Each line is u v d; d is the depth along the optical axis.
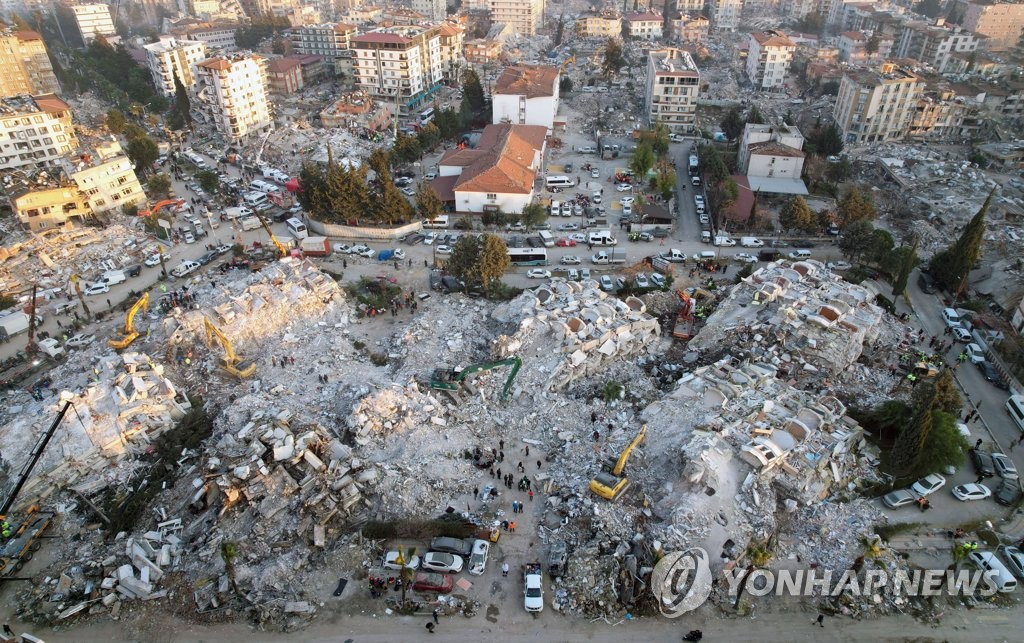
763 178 143.75
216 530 59.88
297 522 60.66
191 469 67.19
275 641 52.56
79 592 56.44
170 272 110.25
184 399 78.50
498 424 74.56
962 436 69.19
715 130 184.62
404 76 194.50
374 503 63.53
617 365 86.75
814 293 93.69
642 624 54.22
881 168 156.00
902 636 54.00
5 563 58.19
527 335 85.50
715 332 90.88
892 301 101.06
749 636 53.53
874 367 86.69
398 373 83.75
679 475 65.56
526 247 116.19
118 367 79.69
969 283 108.44
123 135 167.88
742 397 74.94
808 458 66.88
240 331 88.88
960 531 62.94
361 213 122.19
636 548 59.28
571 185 145.38
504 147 140.62
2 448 67.69
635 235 121.12
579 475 66.94
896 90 165.88
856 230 108.69
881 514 64.69
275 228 126.31
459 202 129.75
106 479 67.31
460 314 96.06
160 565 57.78
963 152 164.25
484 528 60.97
